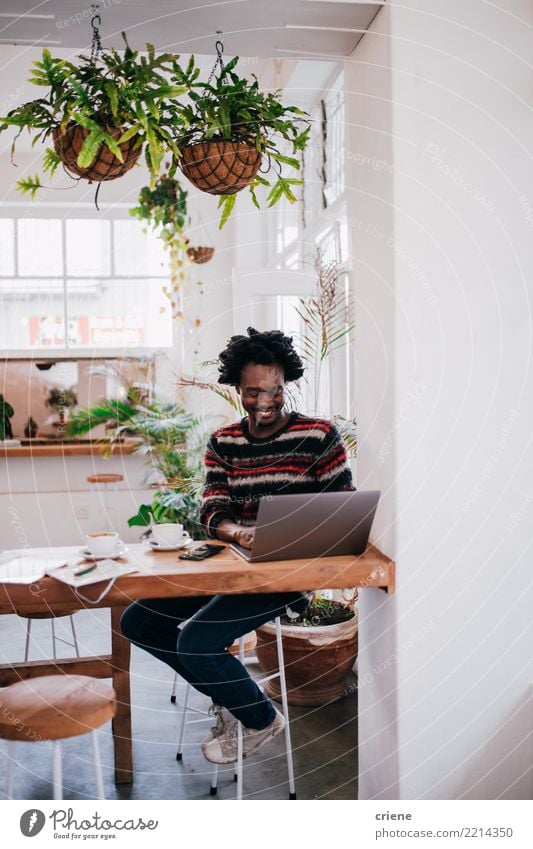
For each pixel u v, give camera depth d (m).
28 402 6.15
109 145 1.95
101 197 6.16
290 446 2.50
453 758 2.24
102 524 6.11
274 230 5.51
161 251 6.31
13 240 6.21
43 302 6.27
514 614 2.26
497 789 2.27
